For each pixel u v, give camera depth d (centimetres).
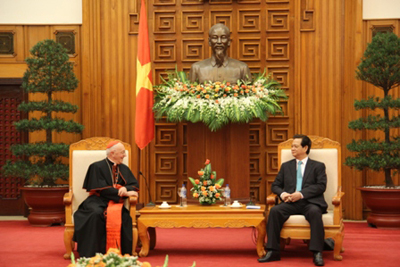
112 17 843
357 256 533
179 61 843
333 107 818
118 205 528
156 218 536
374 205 730
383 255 538
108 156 558
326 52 820
